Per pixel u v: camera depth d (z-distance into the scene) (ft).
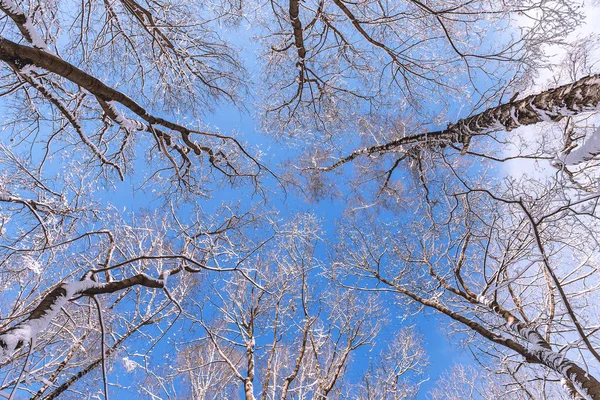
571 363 11.74
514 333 16.51
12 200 12.87
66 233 17.31
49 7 15.53
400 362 26.86
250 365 21.61
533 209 10.62
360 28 19.06
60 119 17.67
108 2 16.74
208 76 20.06
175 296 21.95
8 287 15.99
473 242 20.02
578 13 12.24
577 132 15.80
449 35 17.33
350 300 25.72
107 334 20.54
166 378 22.00
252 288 24.82
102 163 19.03
